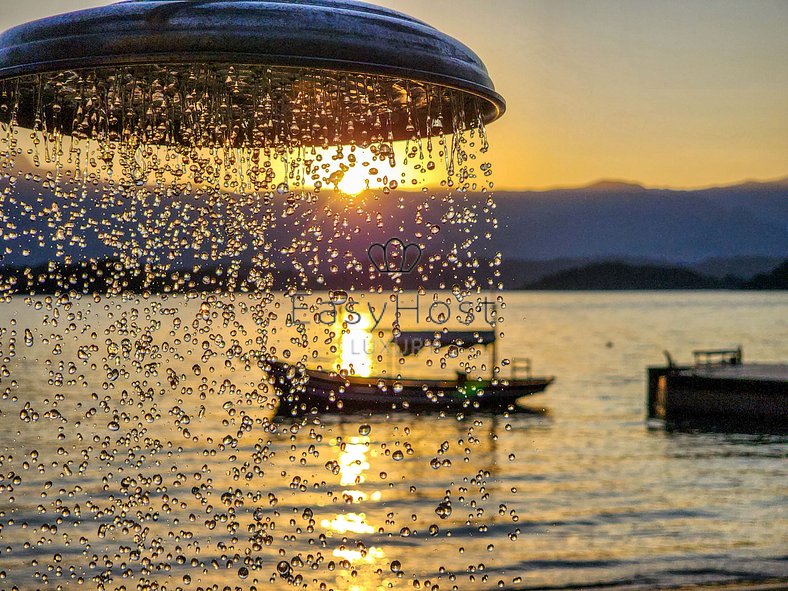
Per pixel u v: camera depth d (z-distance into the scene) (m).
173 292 2.87
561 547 11.06
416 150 2.47
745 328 81.12
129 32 1.75
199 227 2.78
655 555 10.91
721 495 16.14
